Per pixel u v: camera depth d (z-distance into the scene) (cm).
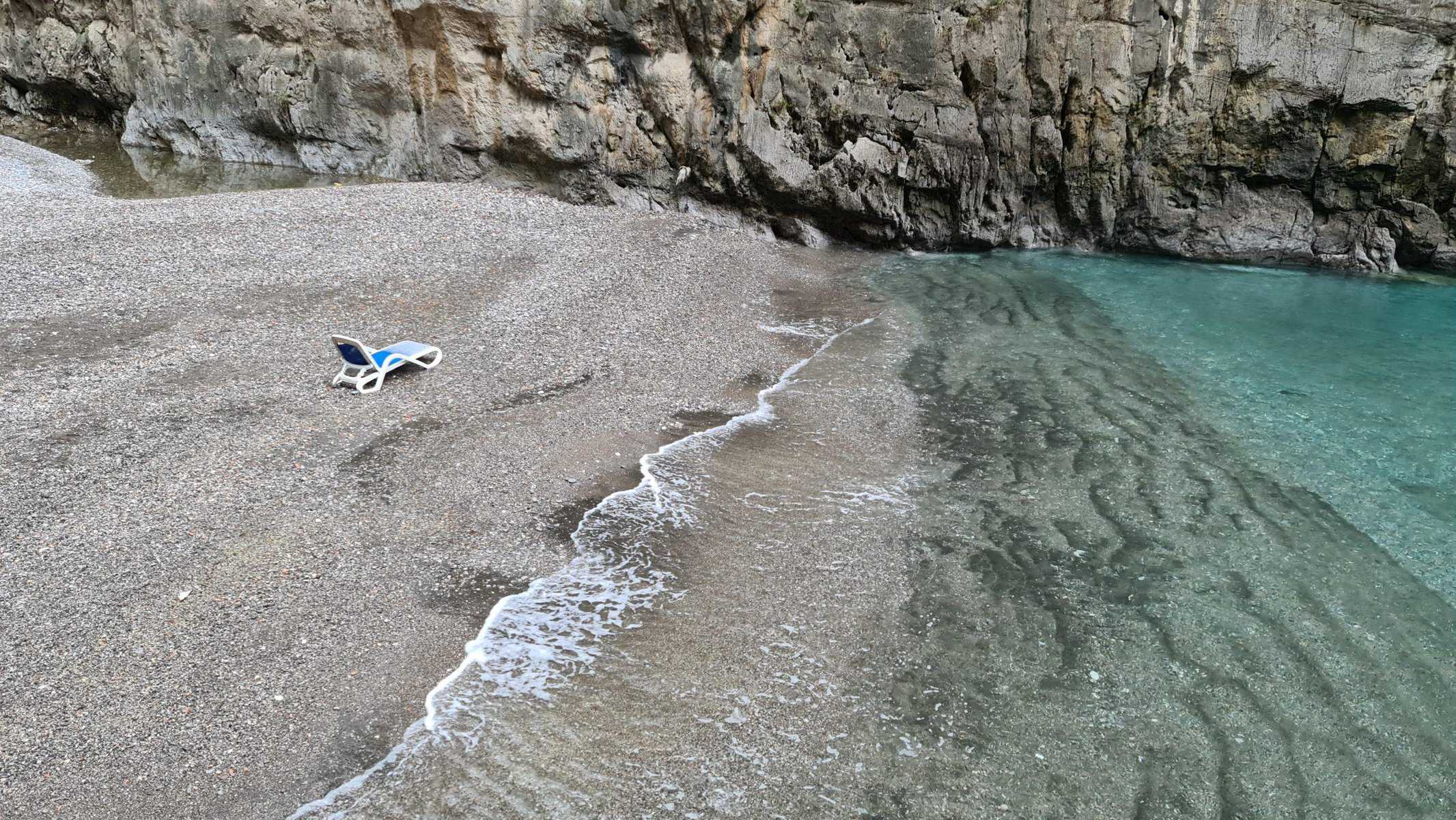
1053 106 1734
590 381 1105
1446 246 1697
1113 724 595
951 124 1764
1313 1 1617
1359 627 695
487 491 834
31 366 1003
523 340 1205
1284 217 1762
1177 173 1753
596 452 929
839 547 788
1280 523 838
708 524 816
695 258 1644
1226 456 968
